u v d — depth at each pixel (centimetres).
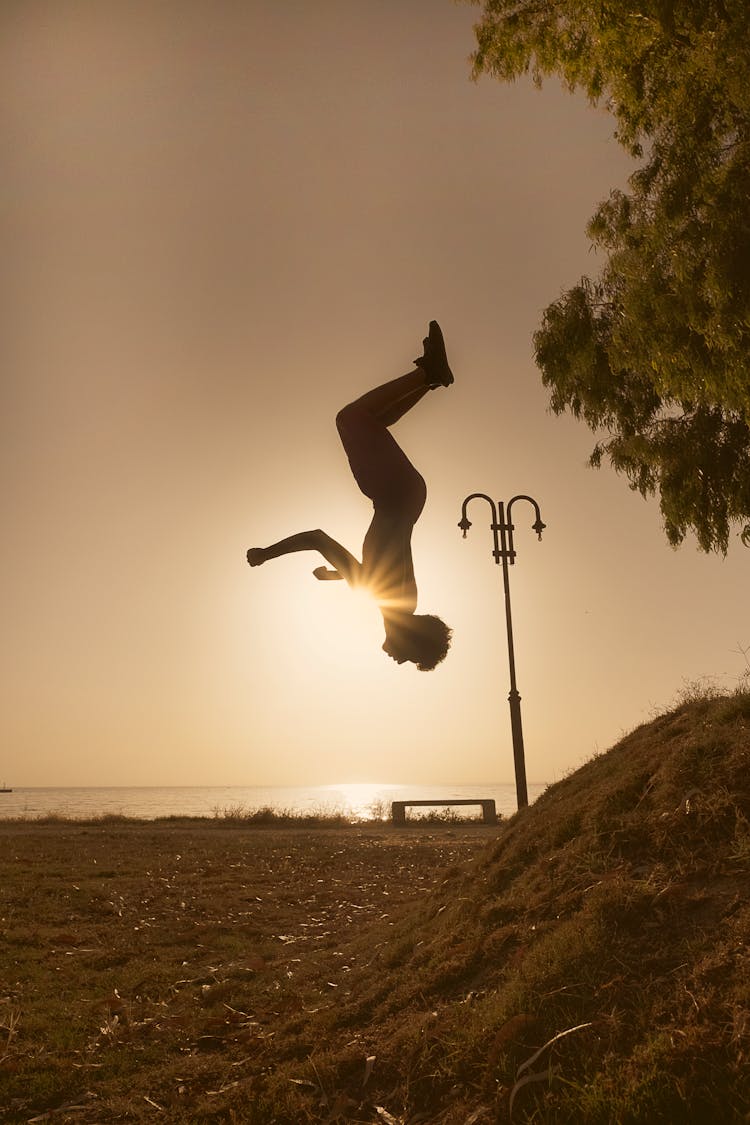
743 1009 417
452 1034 491
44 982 763
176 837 1923
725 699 746
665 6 1059
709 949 471
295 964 786
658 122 1234
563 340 1305
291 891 1184
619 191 1249
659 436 1319
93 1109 505
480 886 696
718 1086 383
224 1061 566
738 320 991
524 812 844
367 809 3309
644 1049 418
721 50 994
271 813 2528
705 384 1080
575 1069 427
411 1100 459
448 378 386
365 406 380
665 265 1099
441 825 2414
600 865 597
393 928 802
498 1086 436
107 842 1789
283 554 367
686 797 605
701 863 545
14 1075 553
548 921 566
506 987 510
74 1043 610
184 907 1071
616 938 508
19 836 1916
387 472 366
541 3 1341
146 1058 584
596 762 838
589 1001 470
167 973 784
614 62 1241
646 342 1098
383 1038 530
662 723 804
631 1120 378
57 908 1065
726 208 1010
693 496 1288
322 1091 486
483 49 1381
